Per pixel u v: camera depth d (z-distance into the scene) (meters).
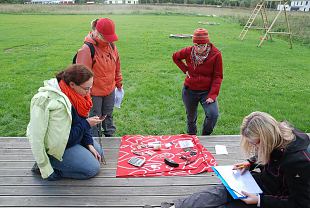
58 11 34.84
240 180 2.97
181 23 24.31
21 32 17.50
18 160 3.83
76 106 3.42
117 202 3.13
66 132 3.25
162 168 3.67
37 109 3.17
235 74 9.29
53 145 3.21
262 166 3.07
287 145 2.47
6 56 11.16
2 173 3.56
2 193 3.22
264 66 10.46
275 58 11.86
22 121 5.87
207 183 3.43
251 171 3.12
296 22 23.20
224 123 6.03
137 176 3.53
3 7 35.12
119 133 5.52
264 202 2.67
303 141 2.51
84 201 3.13
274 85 8.34
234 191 2.82
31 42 14.29
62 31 18.31
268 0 15.98
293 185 2.48
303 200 2.47
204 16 32.62
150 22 24.59
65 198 3.17
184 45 14.09
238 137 4.47
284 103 7.03
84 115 3.57
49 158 3.41
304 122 6.10
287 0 14.72
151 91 7.59
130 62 10.56
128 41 14.98
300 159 2.41
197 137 4.44
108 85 4.41
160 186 3.37
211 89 4.48
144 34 17.52
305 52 13.43
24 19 25.44
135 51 12.49
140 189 3.32
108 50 4.30
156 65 10.19
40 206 3.06
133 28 20.28
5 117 5.98
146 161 3.82
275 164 2.65
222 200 2.85
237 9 40.44
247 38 17.08
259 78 8.98
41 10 34.91
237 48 13.78
